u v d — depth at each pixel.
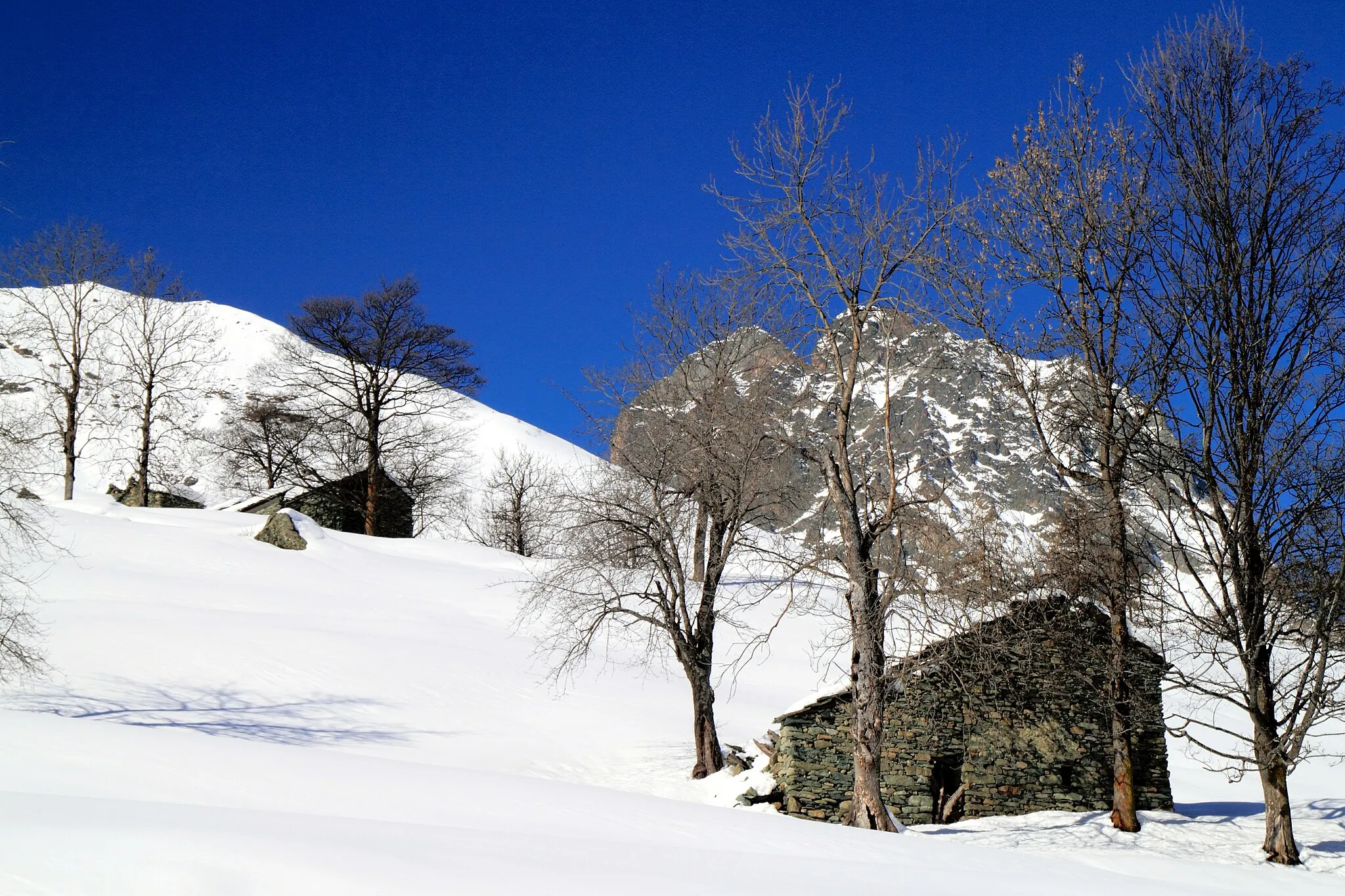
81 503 50.59
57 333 58.25
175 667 27.86
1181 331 20.02
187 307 59.25
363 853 8.60
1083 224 21.00
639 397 26.38
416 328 58.50
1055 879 13.41
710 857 11.10
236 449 60.88
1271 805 18.88
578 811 14.04
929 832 20.53
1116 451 20.88
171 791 12.28
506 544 66.06
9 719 16.02
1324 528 18.55
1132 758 22.14
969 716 22.62
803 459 23.42
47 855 7.57
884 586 19.66
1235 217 19.84
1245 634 19.53
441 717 27.05
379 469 58.38
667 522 25.08
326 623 34.47
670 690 32.44
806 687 34.22
